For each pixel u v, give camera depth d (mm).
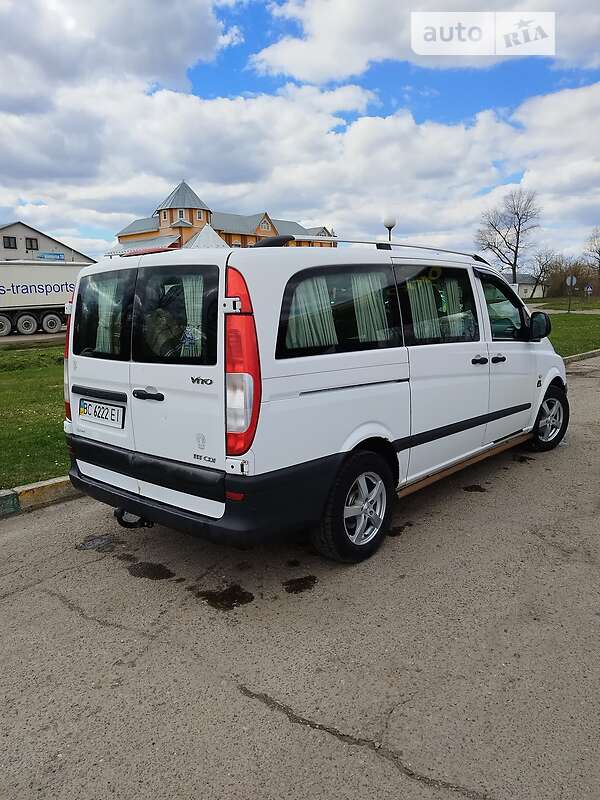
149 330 3375
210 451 3139
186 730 2389
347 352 3510
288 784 2107
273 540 3230
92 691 2648
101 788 2119
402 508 4723
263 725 2400
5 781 2160
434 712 2434
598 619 3080
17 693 2646
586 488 5066
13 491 4930
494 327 5000
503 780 2084
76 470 4129
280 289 3125
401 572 3648
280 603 3340
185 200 71500
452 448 4543
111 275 3643
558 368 6074
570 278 40094
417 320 4102
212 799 2057
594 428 7184
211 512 3197
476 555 3859
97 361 3738
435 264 4344
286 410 3141
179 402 3244
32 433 7023
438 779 2100
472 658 2781
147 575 3738
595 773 2104
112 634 3096
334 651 2875
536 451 6145
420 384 4090
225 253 3037
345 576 3621
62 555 4082
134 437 3561
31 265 28609
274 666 2777
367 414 3652
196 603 3377
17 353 17953
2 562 4000
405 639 2953
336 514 3531
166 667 2801
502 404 5109
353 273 3619
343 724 2389
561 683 2588
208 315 3066
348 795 2049
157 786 2119
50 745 2330
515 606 3225
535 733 2299
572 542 4020
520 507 4676
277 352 3086
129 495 3650
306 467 3281
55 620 3246
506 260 79875
